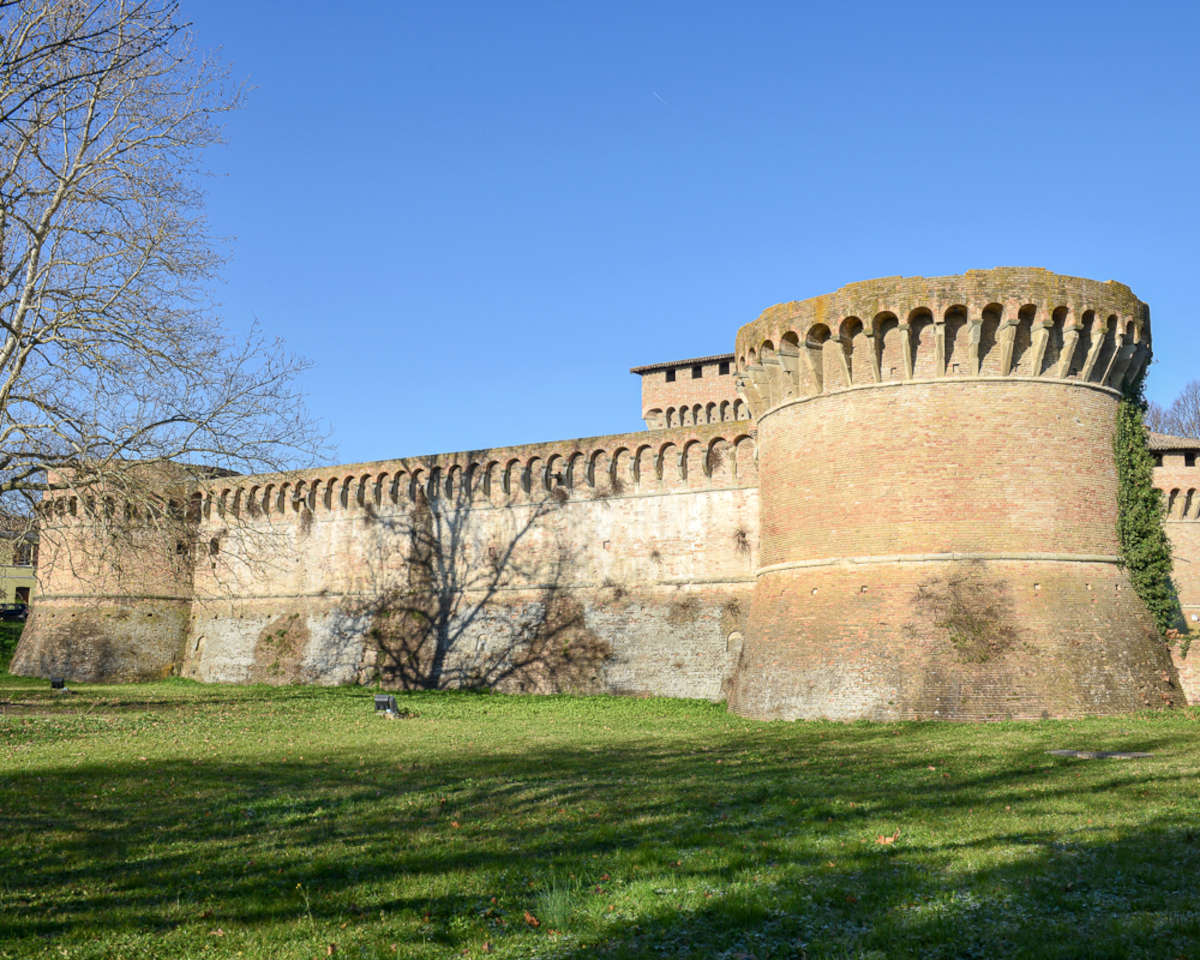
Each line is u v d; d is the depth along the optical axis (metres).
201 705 42.44
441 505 54.69
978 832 13.93
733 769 21.50
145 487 34.09
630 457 49.06
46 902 11.20
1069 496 32.56
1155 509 34.62
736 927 10.20
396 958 9.34
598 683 47.41
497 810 16.80
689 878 11.92
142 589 60.50
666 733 30.86
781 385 36.69
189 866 12.87
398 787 19.50
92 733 30.23
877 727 29.20
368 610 55.84
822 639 32.94
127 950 9.53
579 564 49.81
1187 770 18.70
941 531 32.03
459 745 27.48
